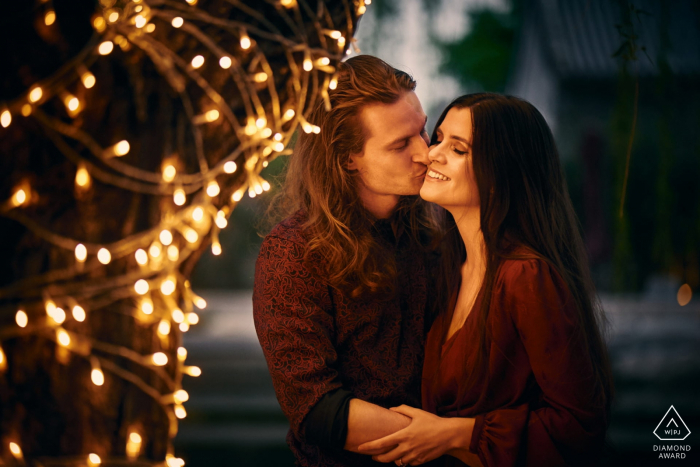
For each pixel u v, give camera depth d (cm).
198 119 126
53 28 114
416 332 169
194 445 503
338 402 142
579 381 140
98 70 117
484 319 150
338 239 155
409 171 160
